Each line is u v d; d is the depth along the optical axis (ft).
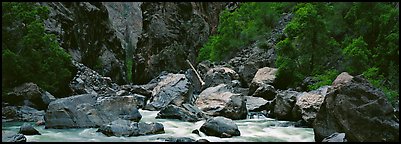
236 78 112.27
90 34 177.47
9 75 83.10
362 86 45.98
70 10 170.30
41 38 91.40
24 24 93.09
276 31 147.13
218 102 73.72
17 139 48.65
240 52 147.33
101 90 112.27
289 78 97.71
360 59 90.27
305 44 100.12
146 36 195.11
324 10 110.93
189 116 67.82
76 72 112.27
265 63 116.06
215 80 106.11
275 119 70.90
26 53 88.22
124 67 199.72
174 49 190.80
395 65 85.97
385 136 43.27
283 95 71.15
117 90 116.47
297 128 61.05
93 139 50.78
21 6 93.71
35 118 71.00
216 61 148.36
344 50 95.09
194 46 195.52
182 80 88.22
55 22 149.89
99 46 183.93
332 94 47.96
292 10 154.51
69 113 59.77
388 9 100.22
